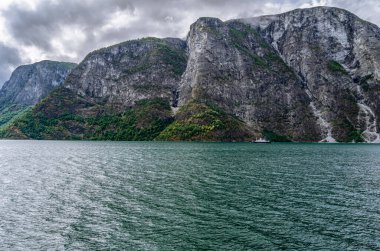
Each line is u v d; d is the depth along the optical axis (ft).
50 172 254.68
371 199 166.40
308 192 181.98
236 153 447.83
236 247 104.73
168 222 128.88
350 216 137.08
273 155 421.59
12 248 105.29
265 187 195.21
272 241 109.50
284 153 461.37
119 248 104.63
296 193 179.32
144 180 217.36
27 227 124.26
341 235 115.03
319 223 127.85
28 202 159.53
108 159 356.79
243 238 112.16
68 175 239.09
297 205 154.10
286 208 148.66
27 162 327.67
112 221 130.52
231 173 249.34
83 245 107.34
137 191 182.80
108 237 113.80
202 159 355.97
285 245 106.22
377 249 103.40
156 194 175.42
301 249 103.24
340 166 299.58
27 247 106.01
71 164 308.81
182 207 149.89
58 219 133.39
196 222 128.67
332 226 124.36
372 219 133.18
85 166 293.02
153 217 135.23
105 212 142.51
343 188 193.77
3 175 239.71
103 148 565.12
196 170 265.13
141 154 426.10
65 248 105.09
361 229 121.29
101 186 196.85
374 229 121.19
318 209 147.23
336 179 224.94
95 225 126.00
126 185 199.82
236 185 200.95
